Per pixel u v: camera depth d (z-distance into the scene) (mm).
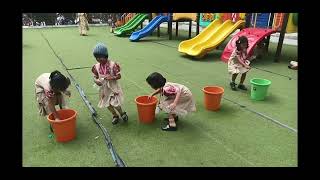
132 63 6648
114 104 3414
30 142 3119
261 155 2887
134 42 9930
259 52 7051
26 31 12656
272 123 3576
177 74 5746
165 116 3799
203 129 3422
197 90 4770
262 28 7242
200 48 7328
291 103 4211
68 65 6383
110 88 3416
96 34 11984
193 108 3508
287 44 9164
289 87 4934
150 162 2764
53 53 7684
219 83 5168
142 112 3498
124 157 2842
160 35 11766
